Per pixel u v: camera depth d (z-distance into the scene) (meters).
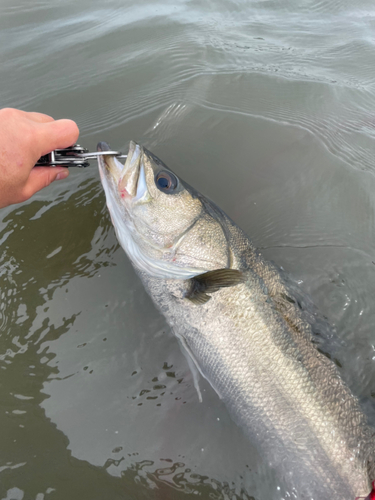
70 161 0.26
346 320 0.39
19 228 0.43
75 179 0.48
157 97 0.62
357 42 0.88
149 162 0.34
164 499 0.30
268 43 0.85
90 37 0.81
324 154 0.54
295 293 0.38
